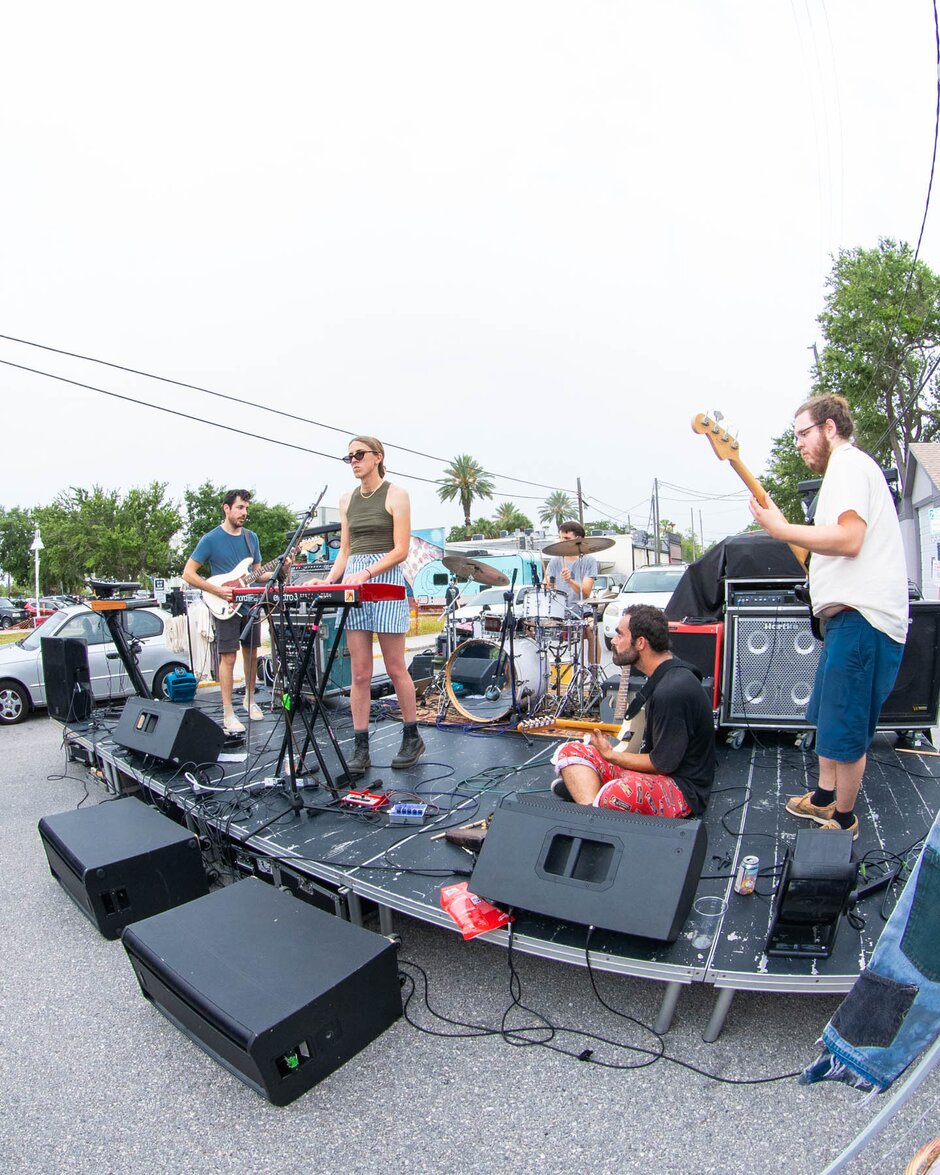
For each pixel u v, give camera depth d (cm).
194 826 362
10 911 337
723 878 254
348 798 340
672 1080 202
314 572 488
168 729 404
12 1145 193
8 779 570
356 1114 197
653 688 279
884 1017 116
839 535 237
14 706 805
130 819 343
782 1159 174
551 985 253
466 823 309
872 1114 185
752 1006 235
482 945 284
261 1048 187
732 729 425
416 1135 188
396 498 367
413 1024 233
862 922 223
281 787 363
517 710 507
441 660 639
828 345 2302
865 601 242
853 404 2255
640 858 210
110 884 296
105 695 785
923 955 113
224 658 487
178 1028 227
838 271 2272
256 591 346
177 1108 204
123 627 522
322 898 288
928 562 1623
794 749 419
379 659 1200
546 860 223
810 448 270
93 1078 219
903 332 2111
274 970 211
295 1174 178
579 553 638
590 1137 184
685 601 466
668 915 197
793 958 204
